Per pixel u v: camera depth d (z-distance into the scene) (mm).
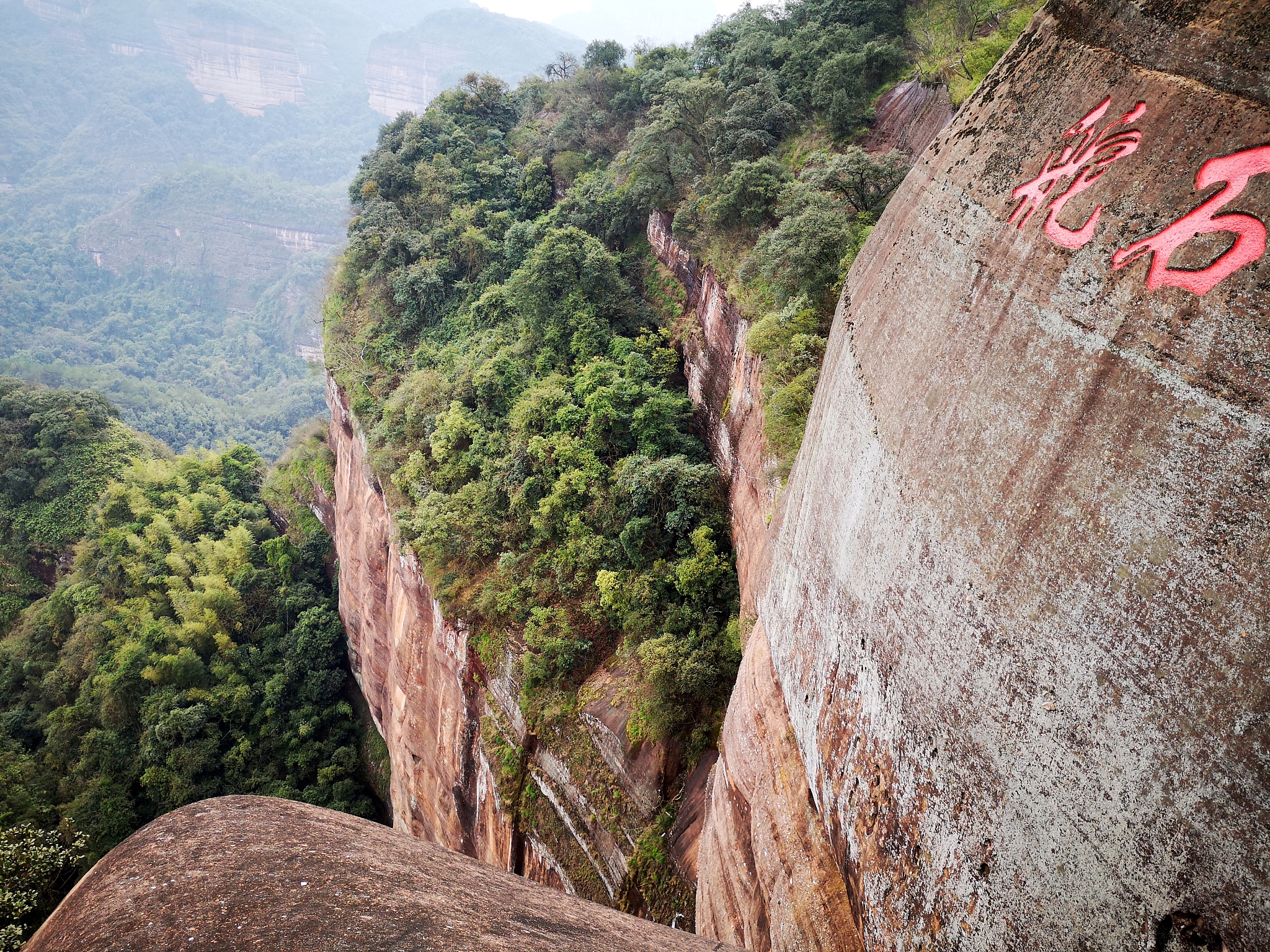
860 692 9281
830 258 24422
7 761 40688
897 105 34031
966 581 7258
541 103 65000
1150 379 5840
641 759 22594
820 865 10180
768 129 36562
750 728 13555
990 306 7762
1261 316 5230
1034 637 6398
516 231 46562
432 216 54219
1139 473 5785
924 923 7512
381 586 41125
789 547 13023
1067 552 6219
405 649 35625
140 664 44375
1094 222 6676
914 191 10867
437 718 32625
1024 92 8461
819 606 10891
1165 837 5250
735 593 24406
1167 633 5398
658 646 23047
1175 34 6457
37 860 31547
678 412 31688
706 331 34125
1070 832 5918
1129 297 6156
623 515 28797
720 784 15578
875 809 8680
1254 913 4707
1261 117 5551
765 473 23750
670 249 39781
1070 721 6008
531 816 25938
